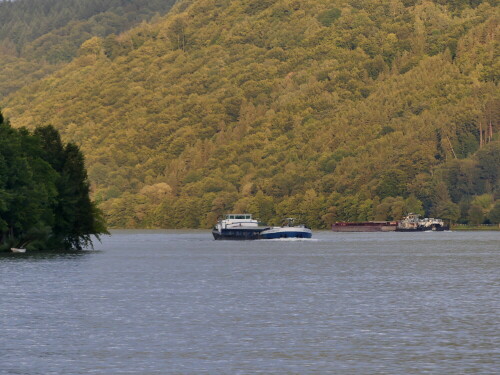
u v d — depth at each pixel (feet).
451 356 267.18
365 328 321.73
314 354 271.28
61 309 380.17
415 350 277.03
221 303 402.72
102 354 271.69
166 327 325.21
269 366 253.85
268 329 320.29
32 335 306.96
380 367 252.01
